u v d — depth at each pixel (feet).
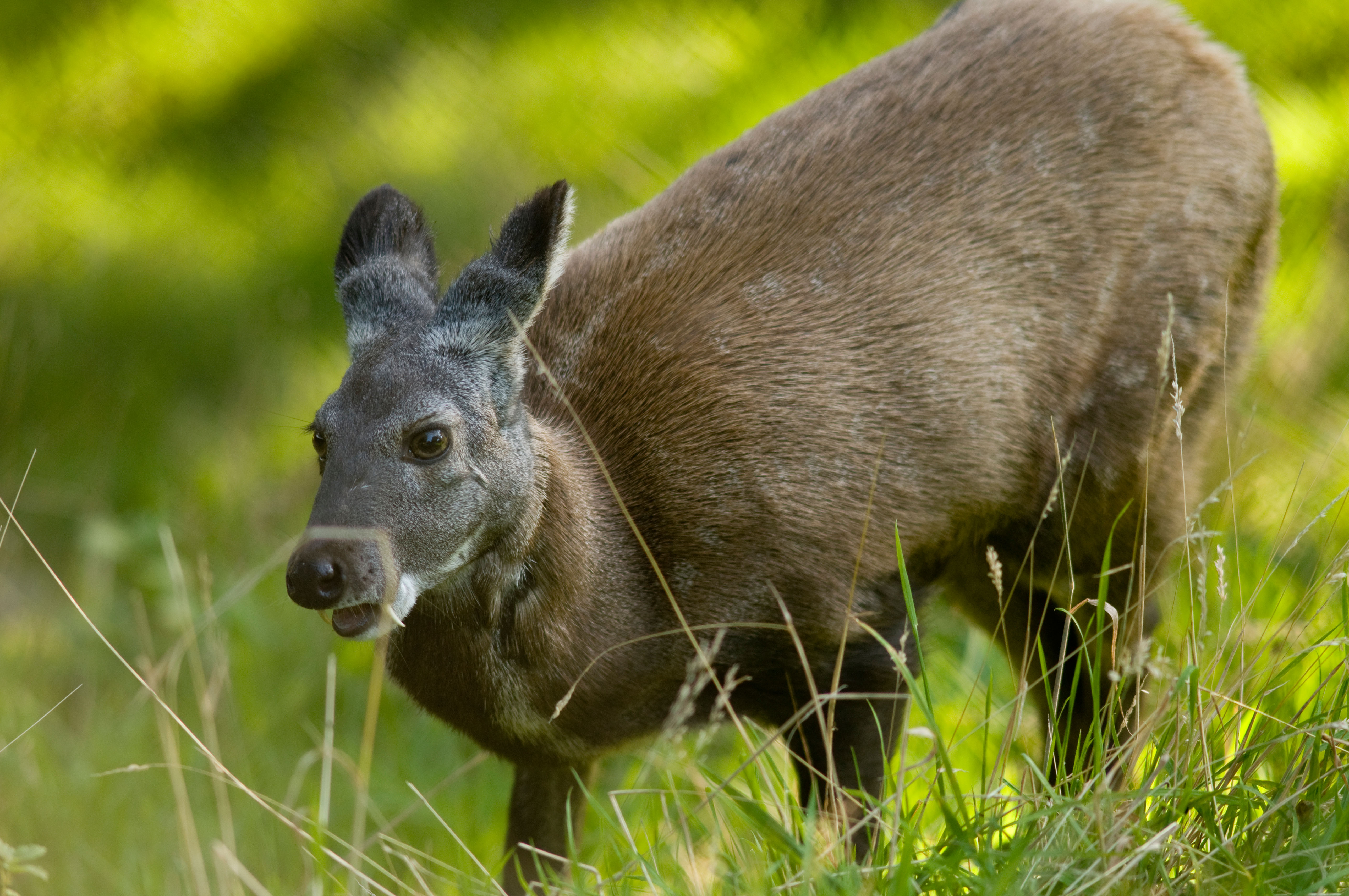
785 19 66.90
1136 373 37.14
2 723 48.03
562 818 37.76
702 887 30.76
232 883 34.58
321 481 32.04
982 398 35.76
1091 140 36.86
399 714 48.34
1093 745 35.50
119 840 42.93
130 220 69.87
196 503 59.11
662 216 37.52
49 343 65.10
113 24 76.84
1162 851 26.86
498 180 64.75
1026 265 36.09
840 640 34.99
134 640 54.03
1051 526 37.78
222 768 31.81
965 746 40.14
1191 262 37.45
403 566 31.09
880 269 35.60
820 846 30.81
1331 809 28.22
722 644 34.73
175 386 64.08
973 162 36.27
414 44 71.92
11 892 29.37
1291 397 48.55
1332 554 42.11
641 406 35.19
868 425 35.12
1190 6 60.64
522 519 32.63
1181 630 40.68
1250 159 38.78
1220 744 30.76
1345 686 30.01
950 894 27.35
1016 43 37.88
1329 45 58.49
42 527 60.39
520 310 32.24
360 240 35.24
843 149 36.94
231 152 71.00
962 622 47.03
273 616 52.65
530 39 70.08
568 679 33.60
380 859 42.11
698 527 34.40
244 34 75.25
